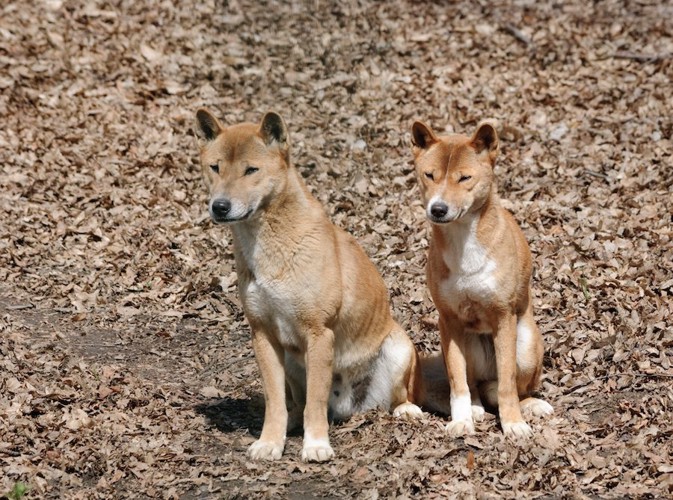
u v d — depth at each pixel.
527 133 20.78
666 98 22.00
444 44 25.58
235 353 14.64
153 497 10.30
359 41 25.61
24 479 10.52
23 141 20.58
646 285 15.03
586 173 19.02
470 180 11.66
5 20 25.27
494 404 12.85
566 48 25.02
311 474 10.75
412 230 17.58
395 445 11.27
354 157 20.27
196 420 12.30
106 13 26.28
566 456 10.82
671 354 13.29
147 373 13.88
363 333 12.09
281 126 11.08
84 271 16.84
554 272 15.81
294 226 11.06
